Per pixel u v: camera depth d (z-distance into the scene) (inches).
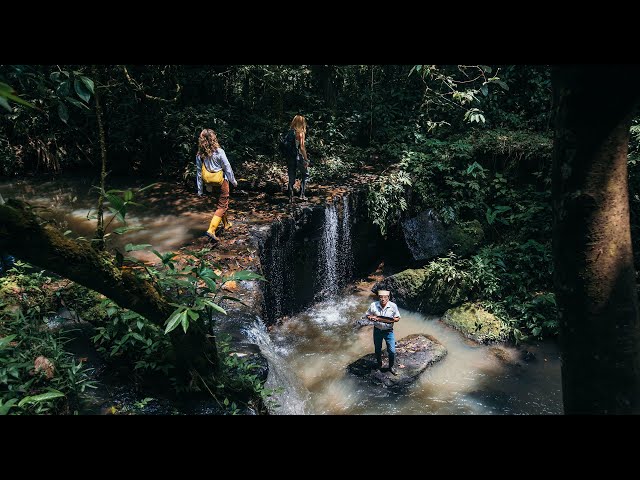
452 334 344.2
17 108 316.2
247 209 344.8
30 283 208.2
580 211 78.0
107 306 185.0
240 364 187.6
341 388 277.0
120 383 174.9
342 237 375.6
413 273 371.6
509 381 295.4
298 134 335.3
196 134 390.9
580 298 81.4
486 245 408.8
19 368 156.2
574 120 74.8
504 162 434.6
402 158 425.7
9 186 364.5
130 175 401.1
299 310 353.7
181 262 271.0
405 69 487.5
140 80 377.7
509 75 484.7
